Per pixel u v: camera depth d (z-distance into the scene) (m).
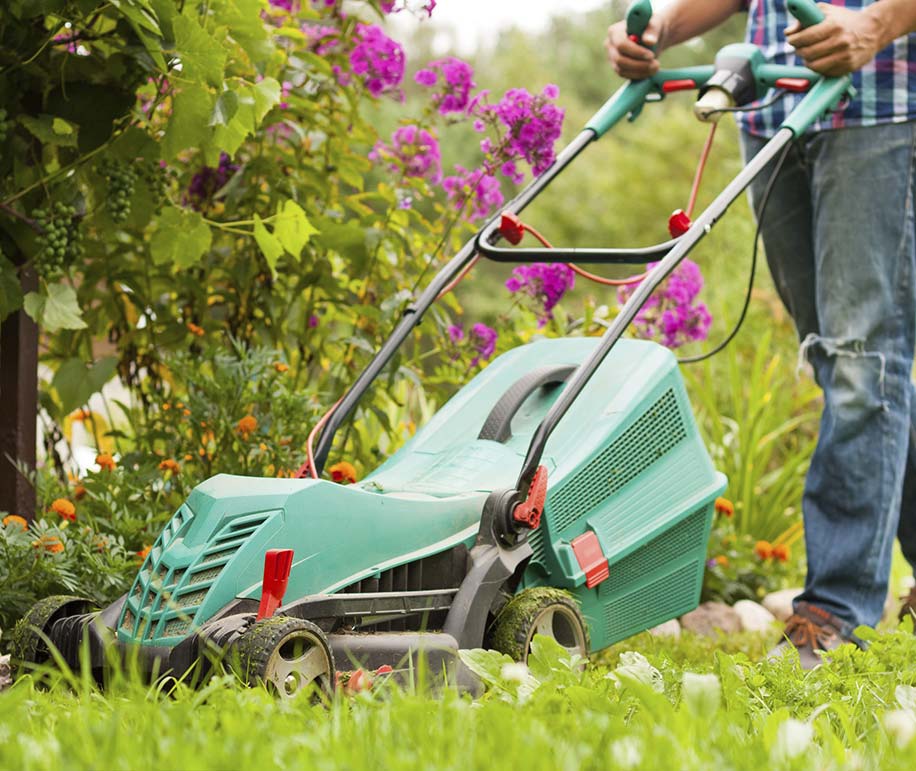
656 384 2.92
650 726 1.56
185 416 3.66
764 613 4.35
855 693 2.16
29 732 1.58
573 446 2.77
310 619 2.13
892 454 3.20
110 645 1.83
